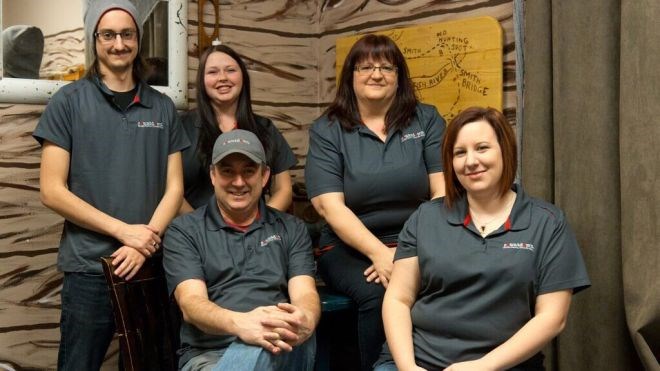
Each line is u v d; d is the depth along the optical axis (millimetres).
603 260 2264
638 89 2115
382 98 2473
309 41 3631
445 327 1974
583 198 2311
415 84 3086
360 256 2492
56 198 2258
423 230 2055
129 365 2156
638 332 2092
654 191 2086
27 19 2771
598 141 2273
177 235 2262
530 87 2475
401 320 2037
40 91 2803
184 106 3197
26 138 2809
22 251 2807
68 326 2332
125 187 2340
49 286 2871
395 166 2438
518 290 1922
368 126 2516
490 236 1970
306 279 2293
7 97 2738
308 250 2365
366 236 2383
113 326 2363
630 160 2133
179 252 2236
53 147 2295
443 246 2000
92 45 2389
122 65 2340
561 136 2371
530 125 2467
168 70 3143
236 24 3375
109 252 2309
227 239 2271
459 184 2057
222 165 2234
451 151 2031
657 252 2078
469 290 1954
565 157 2359
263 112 3480
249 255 2271
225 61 2656
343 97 2549
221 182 2248
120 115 2355
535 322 1904
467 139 1978
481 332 1937
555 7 2383
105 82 2367
